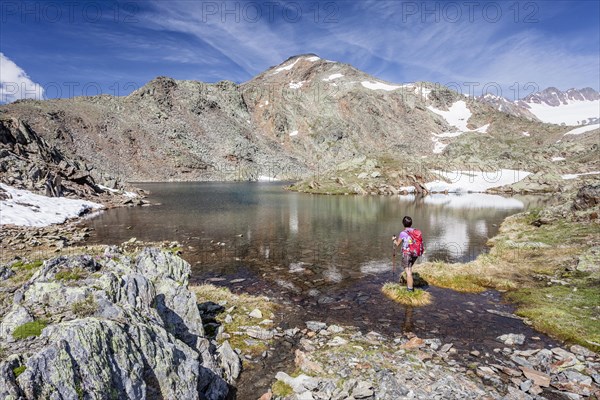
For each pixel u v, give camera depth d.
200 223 35.19
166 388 6.03
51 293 6.85
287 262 20.50
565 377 8.50
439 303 13.88
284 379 8.40
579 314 11.83
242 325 11.56
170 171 153.00
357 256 21.91
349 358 9.34
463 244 25.28
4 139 51.31
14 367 4.37
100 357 5.11
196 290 14.82
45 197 40.69
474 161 105.88
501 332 11.21
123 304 7.20
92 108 166.25
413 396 7.64
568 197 39.19
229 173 169.00
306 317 12.55
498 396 7.73
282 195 74.31
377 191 77.75
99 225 33.56
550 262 18.25
